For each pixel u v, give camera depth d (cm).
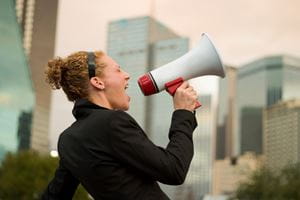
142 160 212
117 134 215
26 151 4200
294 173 5306
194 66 244
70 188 246
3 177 3925
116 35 12262
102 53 242
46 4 5834
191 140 222
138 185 215
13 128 6581
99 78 236
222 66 245
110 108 237
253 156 13925
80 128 227
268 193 5209
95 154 218
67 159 228
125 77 242
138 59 11894
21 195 3888
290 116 14450
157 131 10650
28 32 6156
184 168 215
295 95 16825
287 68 17162
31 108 6456
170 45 11631
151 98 10925
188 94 234
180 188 9294
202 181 13088
